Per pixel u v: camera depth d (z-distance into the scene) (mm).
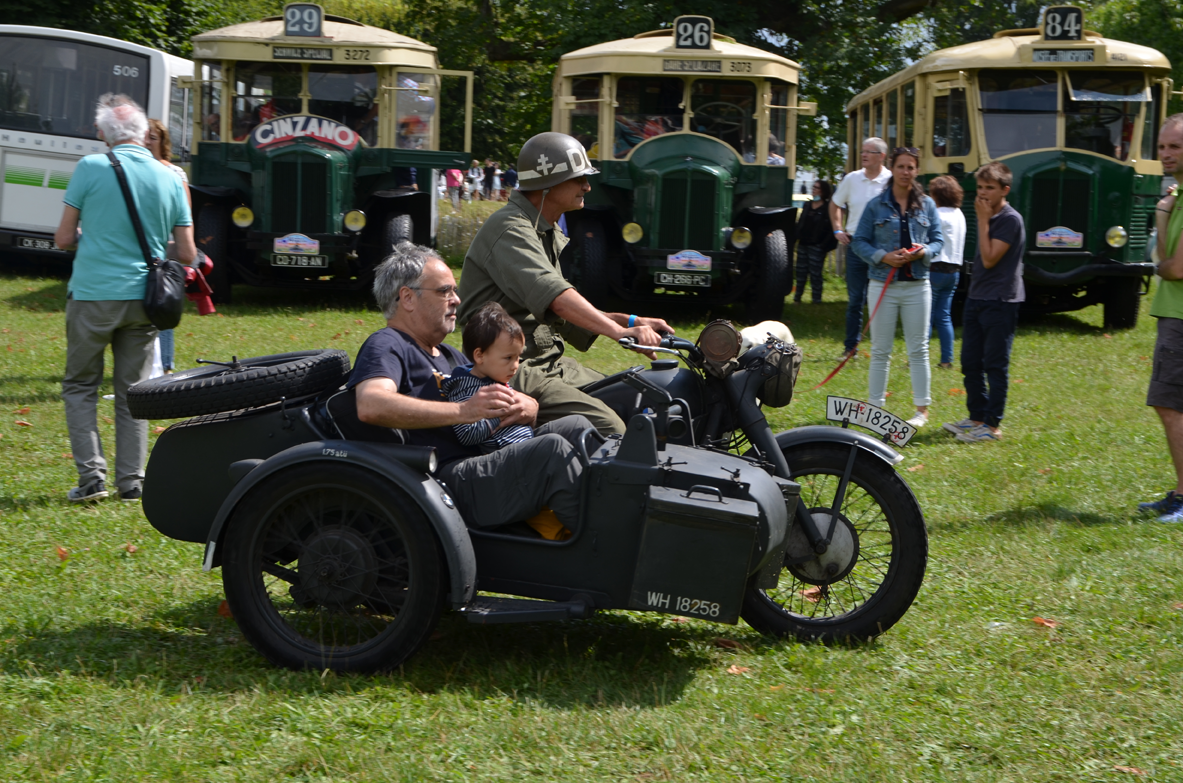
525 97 25750
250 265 14836
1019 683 3738
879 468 4125
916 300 7844
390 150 14383
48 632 4000
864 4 22641
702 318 14344
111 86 15977
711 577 3572
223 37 14078
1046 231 13430
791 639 4117
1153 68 13547
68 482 6086
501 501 3750
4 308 13055
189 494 3992
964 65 13766
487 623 3703
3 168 15891
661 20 21000
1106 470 6812
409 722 3307
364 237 14703
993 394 7664
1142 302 17312
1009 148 13680
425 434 3879
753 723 3367
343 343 11289
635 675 3756
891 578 4086
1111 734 3363
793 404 8734
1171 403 5801
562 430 3898
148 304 5469
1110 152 13641
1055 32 13609
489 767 3072
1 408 7836
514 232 4164
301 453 3625
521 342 3879
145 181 5559
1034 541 5398
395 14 38156
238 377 3879
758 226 13977
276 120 14148
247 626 3703
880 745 3260
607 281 13867
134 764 3041
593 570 3711
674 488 3633
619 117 13836
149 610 4293
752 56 13609
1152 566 4977
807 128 23000
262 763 3066
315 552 3752
